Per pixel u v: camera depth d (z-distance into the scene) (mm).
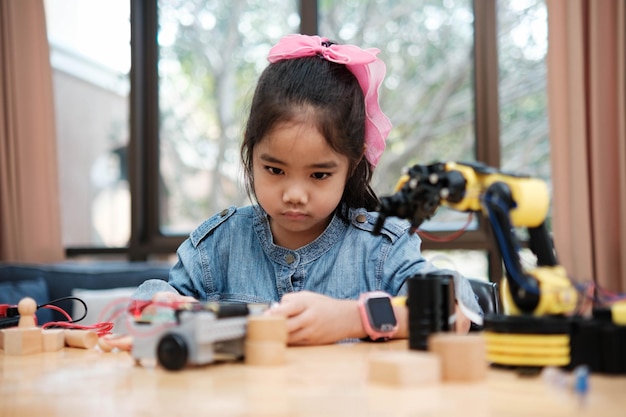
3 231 2867
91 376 622
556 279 627
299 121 950
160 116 3059
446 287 677
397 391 527
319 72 1021
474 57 2773
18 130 2855
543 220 671
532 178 672
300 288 1129
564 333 585
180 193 3055
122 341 792
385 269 1105
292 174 976
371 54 1055
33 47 2869
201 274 1162
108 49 3039
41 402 518
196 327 629
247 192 1188
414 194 680
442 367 563
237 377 598
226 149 3012
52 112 2867
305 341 792
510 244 635
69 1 3084
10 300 2258
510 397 500
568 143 2459
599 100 2443
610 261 2424
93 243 3074
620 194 2402
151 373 631
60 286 2449
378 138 1122
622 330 567
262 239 1162
